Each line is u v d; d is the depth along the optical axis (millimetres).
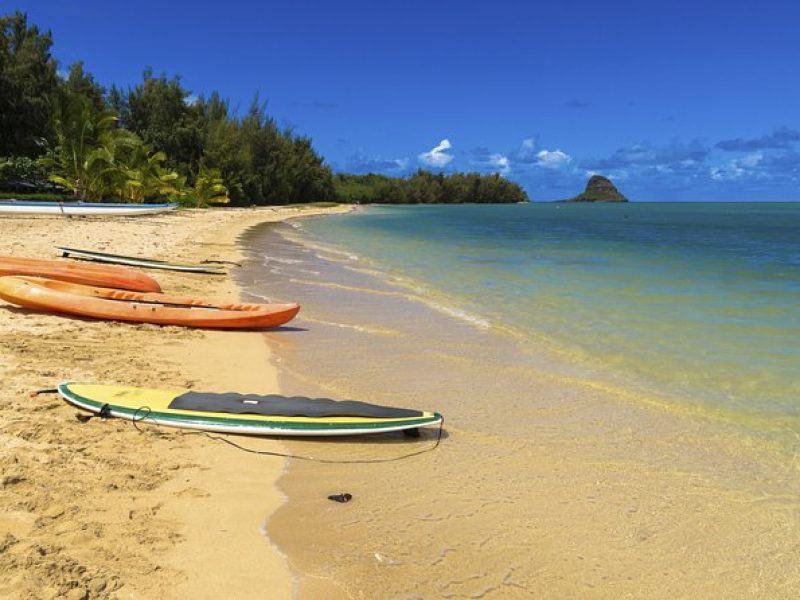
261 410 5289
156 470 4367
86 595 3002
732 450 5203
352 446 5082
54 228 20641
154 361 7043
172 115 55938
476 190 134750
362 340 8602
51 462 4270
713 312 10531
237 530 3742
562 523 4059
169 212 35625
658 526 4066
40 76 41156
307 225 39000
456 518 4062
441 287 13336
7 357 6562
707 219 59500
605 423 5750
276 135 72750
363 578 3381
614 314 10398
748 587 3488
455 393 6496
